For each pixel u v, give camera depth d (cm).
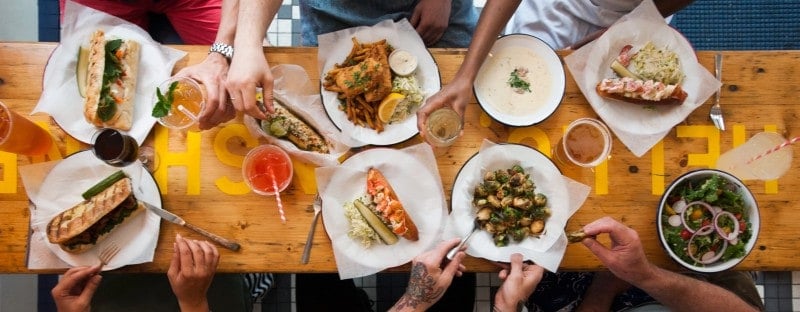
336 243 150
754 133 160
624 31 159
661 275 147
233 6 159
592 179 157
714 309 152
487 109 155
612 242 146
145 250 149
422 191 153
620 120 157
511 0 146
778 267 156
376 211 149
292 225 153
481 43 150
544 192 152
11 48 154
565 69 159
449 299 198
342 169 151
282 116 150
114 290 174
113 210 145
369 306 210
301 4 196
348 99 152
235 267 152
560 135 158
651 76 156
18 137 140
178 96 149
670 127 157
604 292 185
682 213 151
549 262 148
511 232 150
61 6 191
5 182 151
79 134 151
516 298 144
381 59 151
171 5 203
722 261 152
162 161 153
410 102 154
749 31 236
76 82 154
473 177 152
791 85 161
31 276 229
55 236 142
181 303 150
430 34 187
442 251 144
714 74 161
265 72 143
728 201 150
